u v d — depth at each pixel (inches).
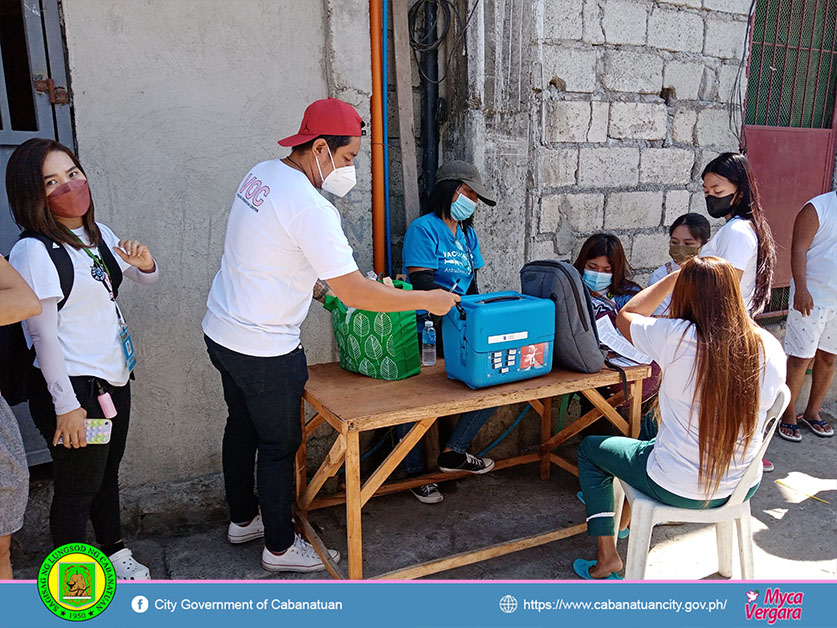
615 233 149.5
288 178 83.4
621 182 148.3
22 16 94.2
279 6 107.3
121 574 94.6
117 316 86.2
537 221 138.1
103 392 82.4
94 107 97.8
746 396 78.8
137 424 108.7
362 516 121.0
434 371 106.3
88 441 81.2
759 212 113.3
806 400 179.9
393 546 111.4
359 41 113.5
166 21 100.0
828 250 143.9
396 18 120.8
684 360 81.5
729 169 112.1
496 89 126.1
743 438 81.4
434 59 128.4
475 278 124.7
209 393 113.3
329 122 83.2
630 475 90.4
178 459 113.0
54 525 85.9
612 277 124.3
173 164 104.2
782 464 143.1
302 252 84.7
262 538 112.1
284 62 109.4
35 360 80.3
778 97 174.1
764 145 170.4
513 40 125.6
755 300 115.4
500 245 134.3
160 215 104.6
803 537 114.6
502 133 129.0
